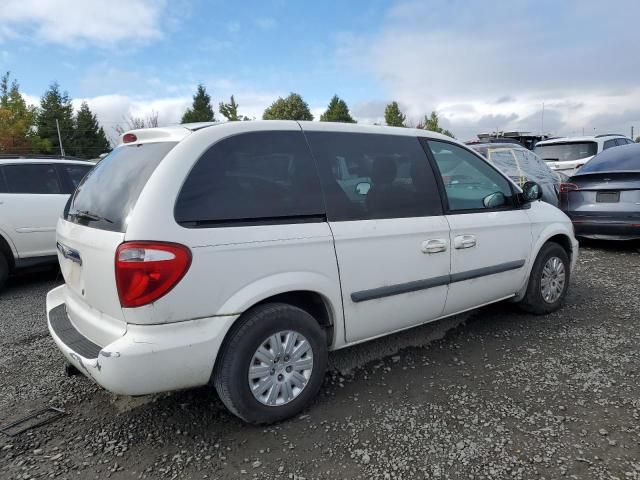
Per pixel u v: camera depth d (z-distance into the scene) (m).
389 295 3.31
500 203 4.11
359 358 3.77
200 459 2.60
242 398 2.72
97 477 2.47
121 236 2.45
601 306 4.83
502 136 19.77
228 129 2.82
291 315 2.86
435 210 3.60
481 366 3.59
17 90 38.50
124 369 2.39
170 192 2.51
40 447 2.73
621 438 2.66
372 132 3.43
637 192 6.70
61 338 2.90
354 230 3.10
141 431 2.88
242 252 2.64
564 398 3.10
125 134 3.14
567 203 7.38
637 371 3.43
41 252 6.23
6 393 3.37
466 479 2.38
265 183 2.83
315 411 3.04
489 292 4.04
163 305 2.43
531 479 2.36
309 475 2.44
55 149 52.12
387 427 2.84
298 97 54.31
